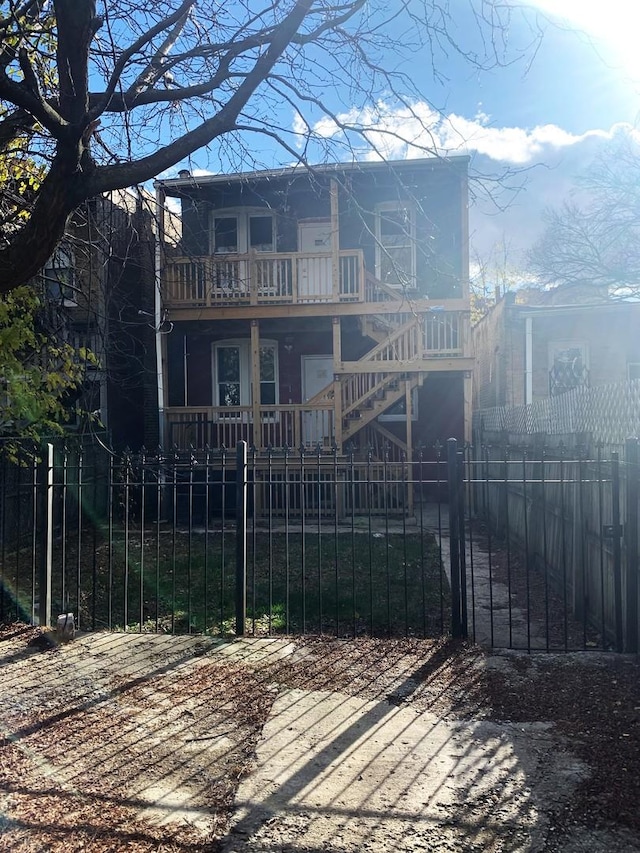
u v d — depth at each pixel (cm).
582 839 287
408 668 490
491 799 318
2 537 674
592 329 1764
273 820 303
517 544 976
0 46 421
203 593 777
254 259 1409
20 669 494
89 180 409
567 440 754
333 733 389
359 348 1705
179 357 1723
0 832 290
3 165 659
